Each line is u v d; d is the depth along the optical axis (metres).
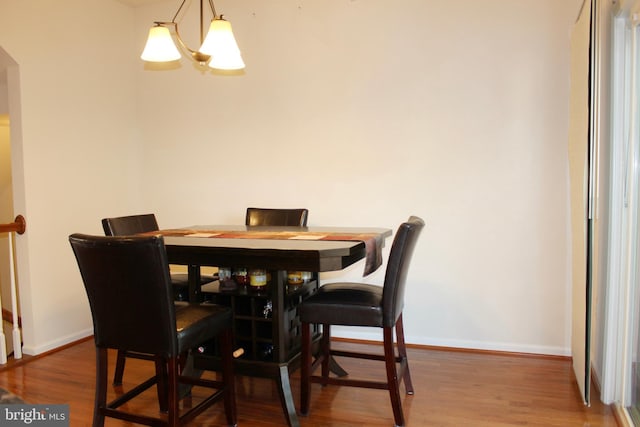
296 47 3.39
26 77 3.06
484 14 2.92
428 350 3.10
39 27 3.13
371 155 3.24
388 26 3.14
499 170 2.95
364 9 3.19
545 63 2.82
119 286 1.73
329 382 2.17
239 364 2.23
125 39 3.84
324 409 2.28
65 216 3.34
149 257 1.64
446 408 2.26
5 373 2.79
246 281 2.36
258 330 2.33
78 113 3.43
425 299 3.16
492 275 3.01
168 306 1.71
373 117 3.22
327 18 3.29
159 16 3.82
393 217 3.21
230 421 2.12
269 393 2.50
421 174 3.13
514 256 2.96
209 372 2.85
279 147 3.49
